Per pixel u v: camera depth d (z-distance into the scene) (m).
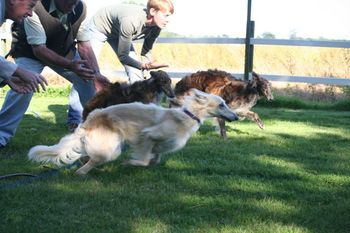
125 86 6.77
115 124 5.19
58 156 5.19
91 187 4.80
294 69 14.88
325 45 11.66
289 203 4.50
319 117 10.23
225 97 8.12
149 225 3.87
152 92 6.88
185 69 15.98
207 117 5.69
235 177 5.29
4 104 6.50
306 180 5.31
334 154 6.63
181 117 5.46
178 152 6.39
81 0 6.55
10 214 4.02
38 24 5.90
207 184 5.02
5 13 4.28
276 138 7.72
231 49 16.80
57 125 8.44
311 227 3.94
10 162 5.75
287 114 10.66
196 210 4.25
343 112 11.38
